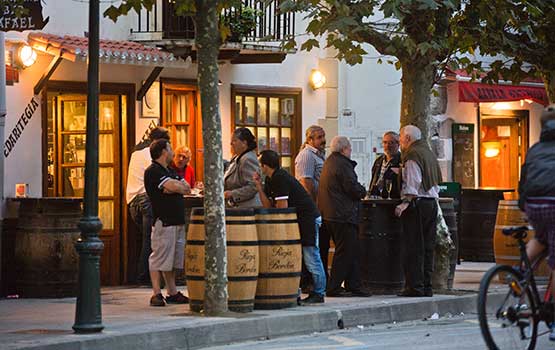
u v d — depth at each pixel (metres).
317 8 18.98
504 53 22.95
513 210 22.70
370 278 19.95
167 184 18.11
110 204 23.33
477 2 20.98
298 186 18.06
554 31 23.06
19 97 21.34
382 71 28.95
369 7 18.89
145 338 14.70
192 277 17.08
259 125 26.23
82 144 22.92
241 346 15.34
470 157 31.36
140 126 23.56
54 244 20.19
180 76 24.38
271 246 17.31
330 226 19.25
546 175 12.34
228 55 23.91
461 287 21.48
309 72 27.31
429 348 14.65
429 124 20.30
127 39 23.44
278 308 17.39
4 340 14.05
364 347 14.88
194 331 15.29
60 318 16.86
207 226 16.55
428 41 19.47
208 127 16.55
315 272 18.19
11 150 21.19
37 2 18.30
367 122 28.72
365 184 28.72
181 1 16.47
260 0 21.62
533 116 33.28
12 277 20.53
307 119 27.28
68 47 21.06
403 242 19.25
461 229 28.42
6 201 20.77
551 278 12.54
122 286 22.94
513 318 12.45
